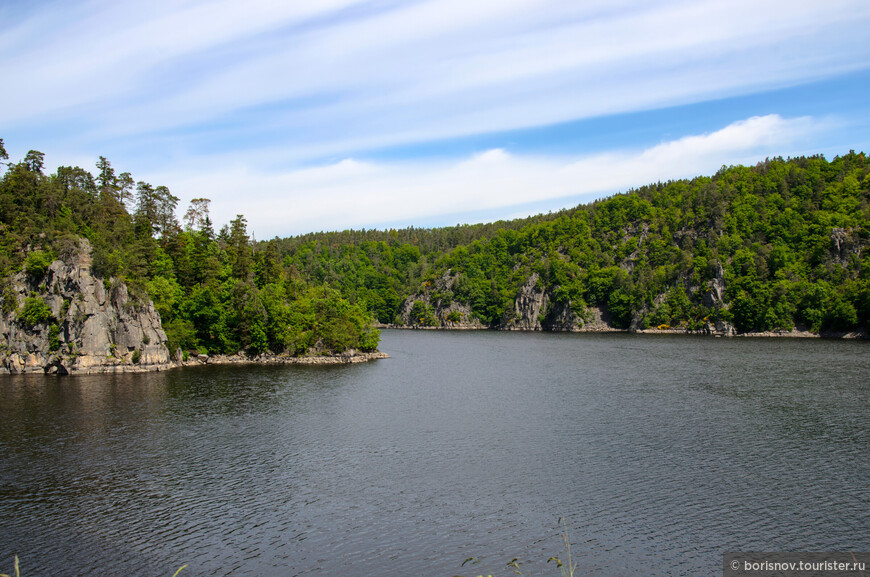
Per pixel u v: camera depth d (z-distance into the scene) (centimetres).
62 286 10819
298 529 4203
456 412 7731
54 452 5891
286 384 9981
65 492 4853
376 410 7881
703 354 14300
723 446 6031
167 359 11825
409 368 12231
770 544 3944
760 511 4453
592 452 5884
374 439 6412
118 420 7200
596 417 7344
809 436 6359
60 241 11106
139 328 11406
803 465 5438
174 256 14650
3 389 9156
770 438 6303
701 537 4053
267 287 14512
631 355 14362
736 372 11006
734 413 7450
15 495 4784
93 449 6003
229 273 15188
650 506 4559
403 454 5878
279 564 3716
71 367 10594
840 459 5594
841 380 9888
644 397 8594
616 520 4316
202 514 4447
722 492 4819
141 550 3888
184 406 8050
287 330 13325
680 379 10269
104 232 12781
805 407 7744
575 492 4847
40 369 10656
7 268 10862
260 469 5441
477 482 5091
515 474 5278
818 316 19738
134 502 4659
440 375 11156
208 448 6078
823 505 4550
